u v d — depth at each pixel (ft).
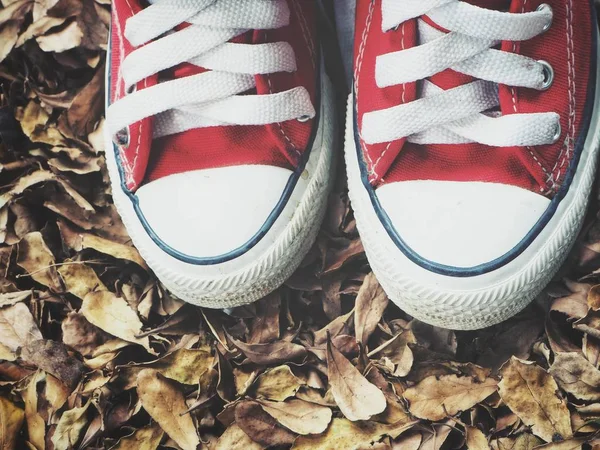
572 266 1.41
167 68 1.38
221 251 1.35
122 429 1.43
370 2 1.44
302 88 1.41
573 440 1.30
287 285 1.49
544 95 1.33
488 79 1.32
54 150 1.61
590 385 1.33
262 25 1.38
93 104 1.64
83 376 1.45
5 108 1.64
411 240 1.31
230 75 1.37
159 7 1.35
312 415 1.38
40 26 1.65
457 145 1.34
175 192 1.36
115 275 1.54
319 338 1.45
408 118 1.32
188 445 1.38
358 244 1.49
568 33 1.37
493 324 1.36
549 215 1.31
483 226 1.29
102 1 1.66
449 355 1.42
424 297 1.32
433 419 1.35
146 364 1.42
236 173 1.36
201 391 1.40
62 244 1.57
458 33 1.32
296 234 1.39
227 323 1.49
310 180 1.41
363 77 1.42
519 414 1.32
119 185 1.43
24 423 1.45
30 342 1.48
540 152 1.32
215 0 1.36
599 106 1.39
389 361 1.40
